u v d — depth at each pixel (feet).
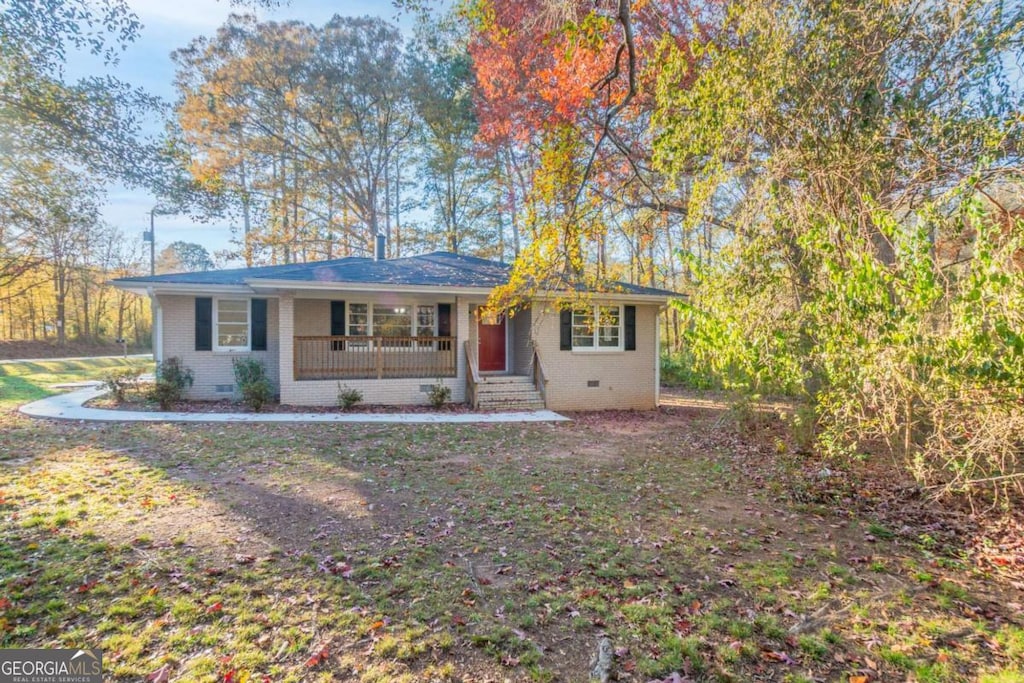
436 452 25.30
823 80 18.84
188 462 21.50
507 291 25.73
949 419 15.44
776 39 19.13
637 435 32.24
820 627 10.75
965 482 15.14
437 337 40.86
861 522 17.06
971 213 12.23
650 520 16.90
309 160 81.66
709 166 20.85
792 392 23.29
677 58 21.27
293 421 31.71
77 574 11.80
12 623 9.95
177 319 38.68
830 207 17.58
